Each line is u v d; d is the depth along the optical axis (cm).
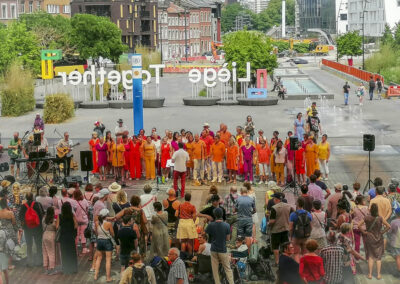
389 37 11688
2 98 5397
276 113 5281
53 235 1805
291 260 1442
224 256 1638
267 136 4106
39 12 12912
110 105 5825
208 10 19975
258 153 2836
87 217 1958
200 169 2872
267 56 7325
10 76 5584
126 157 2936
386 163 3303
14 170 3153
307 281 1428
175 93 7731
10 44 9350
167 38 17912
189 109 5669
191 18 19062
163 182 2894
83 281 1747
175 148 2869
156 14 16462
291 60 15250
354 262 1792
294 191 2622
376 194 1934
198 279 1711
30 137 3006
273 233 1777
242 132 3008
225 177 2977
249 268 1756
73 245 1795
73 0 15738
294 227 1695
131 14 15900
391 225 1780
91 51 12525
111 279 1752
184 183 2623
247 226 1836
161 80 10150
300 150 2762
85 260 1908
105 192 1898
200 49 19600
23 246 1989
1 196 1844
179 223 1802
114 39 12712
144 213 1906
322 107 5719
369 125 4597
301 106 5791
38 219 1831
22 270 1830
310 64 14312
